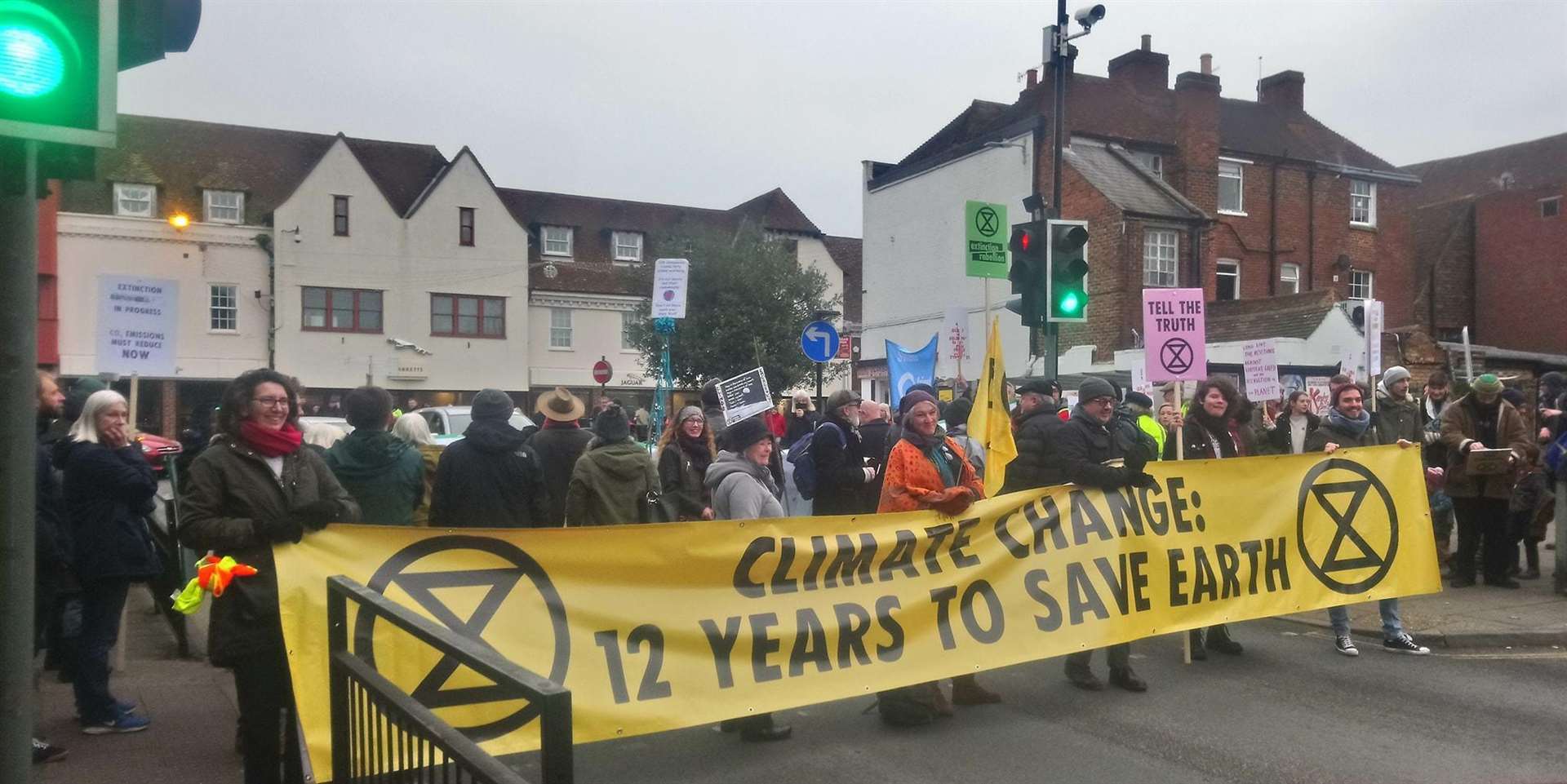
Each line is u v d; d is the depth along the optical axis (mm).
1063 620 6242
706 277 36125
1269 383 11719
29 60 2668
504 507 5961
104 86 2773
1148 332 8258
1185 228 25734
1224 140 29203
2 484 2873
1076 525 6395
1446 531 10367
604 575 4883
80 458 5406
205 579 4047
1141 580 6590
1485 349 27609
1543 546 12336
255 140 38531
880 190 32469
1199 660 7258
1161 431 10039
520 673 2258
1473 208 36344
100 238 33812
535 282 41562
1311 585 7215
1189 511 6828
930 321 30234
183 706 6152
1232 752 5398
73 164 2873
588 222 44375
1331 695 6406
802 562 5430
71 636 6145
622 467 6238
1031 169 26688
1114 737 5660
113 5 2785
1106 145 27344
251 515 4227
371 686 3158
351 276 37125
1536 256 34406
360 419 5523
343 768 3506
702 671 5078
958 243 29125
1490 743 5523
